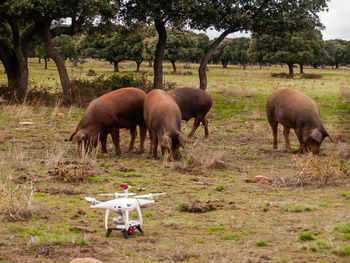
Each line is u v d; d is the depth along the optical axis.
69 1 22.80
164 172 10.80
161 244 5.70
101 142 13.19
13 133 15.98
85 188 9.03
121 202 5.88
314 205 7.69
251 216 7.11
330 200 8.17
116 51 75.12
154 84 28.55
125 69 85.12
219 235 6.12
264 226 6.50
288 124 13.82
